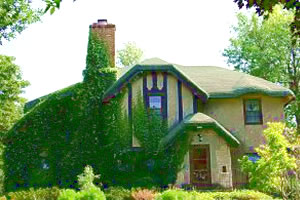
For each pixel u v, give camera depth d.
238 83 27.03
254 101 26.62
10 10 19.34
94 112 24.23
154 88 24.47
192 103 24.48
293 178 18.16
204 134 23.12
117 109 23.95
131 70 24.17
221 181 22.56
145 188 21.66
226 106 26.38
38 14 19.86
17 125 24.20
